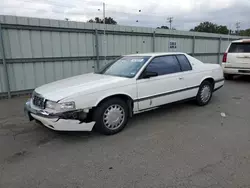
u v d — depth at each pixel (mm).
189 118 4465
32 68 7176
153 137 3535
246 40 8289
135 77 3898
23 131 3938
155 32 10445
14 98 6730
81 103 3273
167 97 4402
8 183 2387
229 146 3143
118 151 3084
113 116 3658
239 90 7371
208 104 5535
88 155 2988
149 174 2486
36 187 2307
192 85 4914
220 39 14734
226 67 8891
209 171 2510
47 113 3207
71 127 3252
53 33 7402
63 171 2604
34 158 2943
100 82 3662
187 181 2334
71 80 4055
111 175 2490
